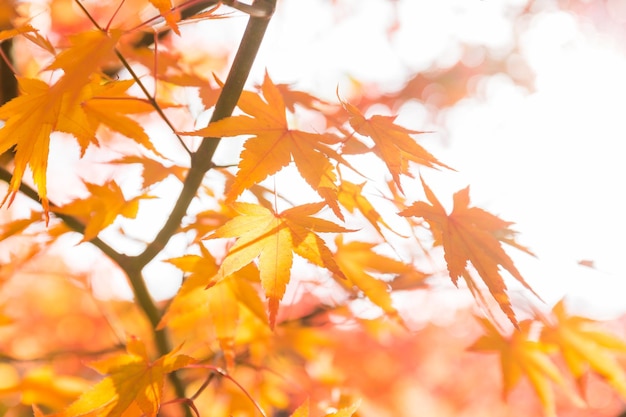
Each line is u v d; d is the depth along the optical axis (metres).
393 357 1.44
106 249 0.93
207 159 0.87
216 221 0.91
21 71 0.97
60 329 1.22
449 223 0.86
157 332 0.95
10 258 0.95
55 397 0.98
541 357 1.00
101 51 0.81
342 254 0.94
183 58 0.95
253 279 0.91
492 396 1.92
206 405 1.01
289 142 0.83
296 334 1.02
